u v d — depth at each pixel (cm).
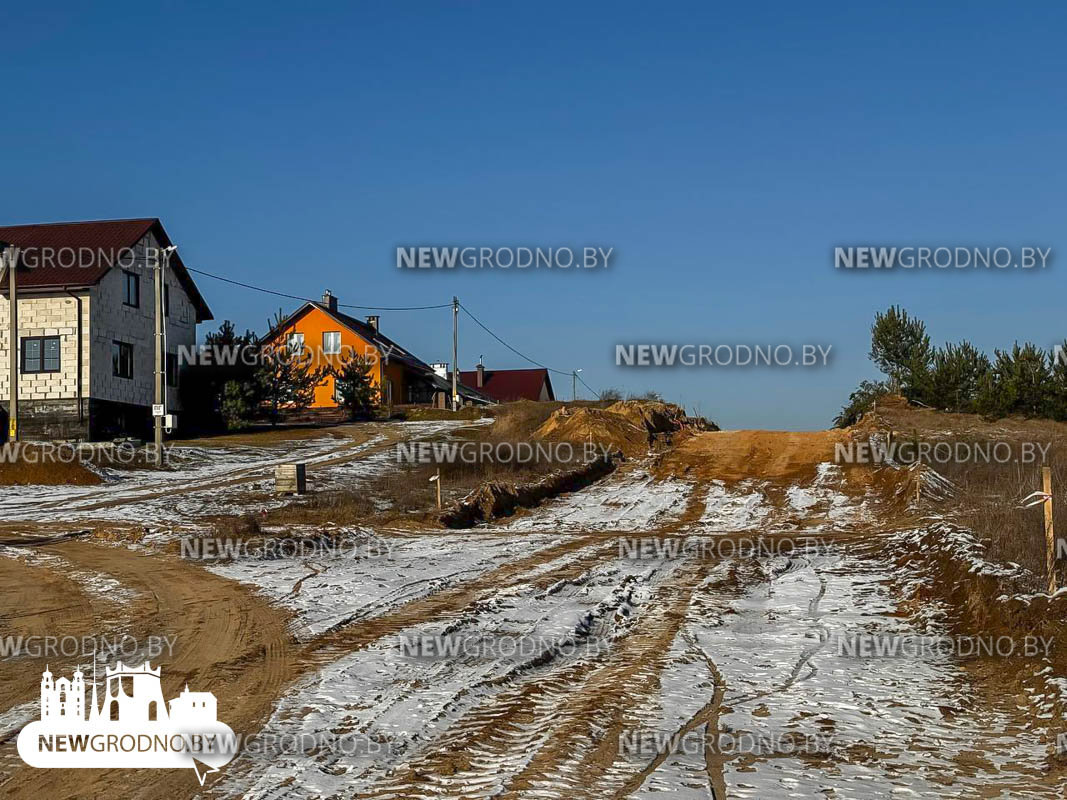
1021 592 1309
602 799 731
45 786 761
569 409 4588
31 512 2700
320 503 2781
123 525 2366
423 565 1884
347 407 5706
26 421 4056
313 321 6238
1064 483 2312
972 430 4200
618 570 1850
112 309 4234
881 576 1766
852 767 825
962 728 944
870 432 4059
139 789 753
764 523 2666
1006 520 1795
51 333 4066
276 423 5275
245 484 3247
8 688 1033
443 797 733
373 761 816
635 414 4497
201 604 1480
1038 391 4453
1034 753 869
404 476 3397
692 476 3444
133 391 4378
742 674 1135
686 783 768
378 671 1106
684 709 987
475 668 1124
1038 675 1052
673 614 1480
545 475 3338
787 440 3984
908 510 2622
